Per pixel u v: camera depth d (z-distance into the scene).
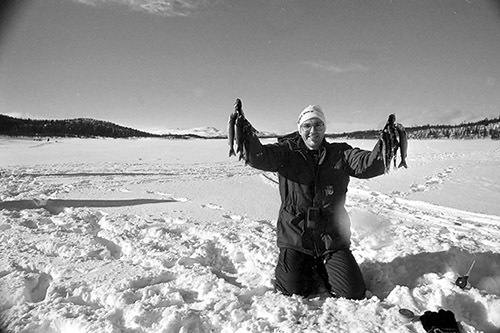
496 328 2.52
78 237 4.22
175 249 3.90
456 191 8.39
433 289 2.82
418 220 5.71
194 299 2.86
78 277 3.16
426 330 2.25
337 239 2.94
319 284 3.12
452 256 3.48
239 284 3.17
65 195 7.31
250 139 2.80
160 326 2.41
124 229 4.64
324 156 2.99
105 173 11.97
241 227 4.72
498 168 12.23
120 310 2.61
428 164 13.69
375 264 3.39
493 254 3.59
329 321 2.41
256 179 10.36
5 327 2.49
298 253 2.98
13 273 3.16
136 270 3.32
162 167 14.55
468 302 2.70
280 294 2.82
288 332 2.30
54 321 2.48
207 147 34.78
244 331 2.34
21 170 12.78
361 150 2.95
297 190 2.99
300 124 3.03
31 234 4.36
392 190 8.62
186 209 6.10
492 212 6.34
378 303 2.59
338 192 3.01
